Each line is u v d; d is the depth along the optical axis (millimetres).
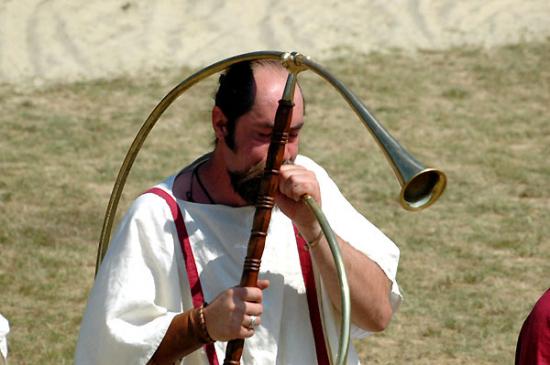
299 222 8359
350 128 36312
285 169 8188
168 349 8344
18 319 20484
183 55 43812
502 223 27141
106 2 47500
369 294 8758
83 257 24297
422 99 39375
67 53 43500
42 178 30375
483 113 38031
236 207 8797
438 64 43219
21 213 27203
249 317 8086
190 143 34594
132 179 30594
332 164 32188
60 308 21281
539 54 44062
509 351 19516
